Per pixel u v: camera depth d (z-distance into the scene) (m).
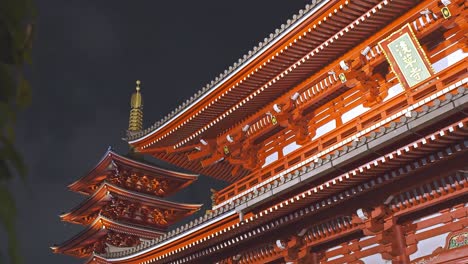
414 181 14.78
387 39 17.61
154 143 27.92
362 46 18.62
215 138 26.45
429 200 14.86
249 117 24.19
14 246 1.79
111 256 29.05
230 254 21.41
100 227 38.47
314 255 18.83
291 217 17.77
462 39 16.41
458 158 13.64
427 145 13.19
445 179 14.27
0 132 1.95
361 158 14.49
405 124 13.16
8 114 1.99
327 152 19.39
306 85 20.94
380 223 15.95
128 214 39.94
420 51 16.83
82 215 42.28
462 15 15.89
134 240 39.12
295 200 16.58
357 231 17.19
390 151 13.92
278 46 19.50
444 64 16.97
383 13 17.06
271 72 20.86
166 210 41.16
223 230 19.45
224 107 23.83
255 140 24.73
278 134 23.86
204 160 26.72
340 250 17.95
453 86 14.95
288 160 21.05
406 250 15.68
